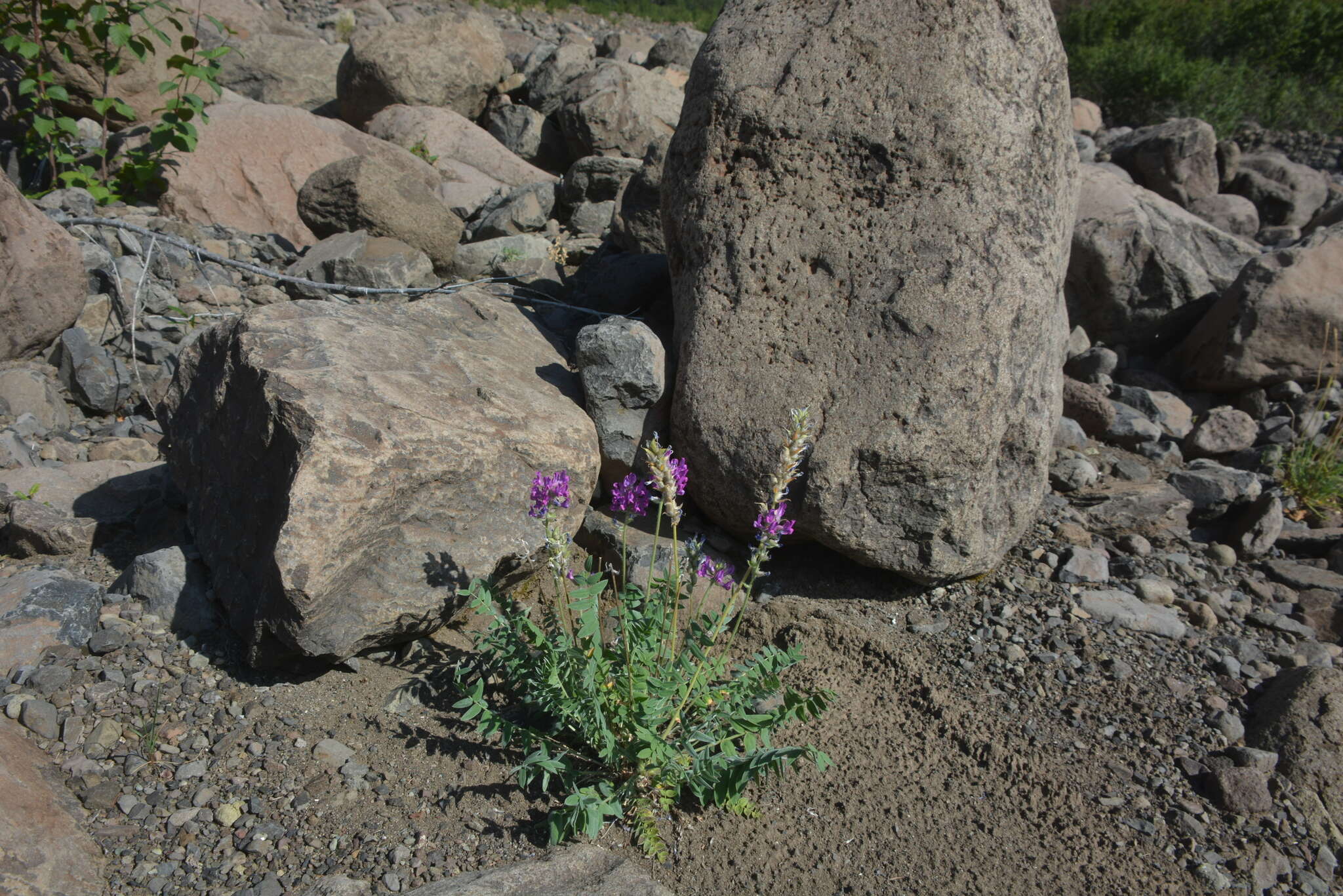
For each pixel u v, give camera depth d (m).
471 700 2.84
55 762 2.77
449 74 8.78
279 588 2.86
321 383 3.12
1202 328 5.73
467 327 4.03
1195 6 12.76
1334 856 2.97
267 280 5.44
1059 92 3.90
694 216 3.94
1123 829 3.00
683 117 4.09
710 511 3.92
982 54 3.70
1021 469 3.78
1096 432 5.32
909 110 3.68
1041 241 3.73
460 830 2.75
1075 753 3.26
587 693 2.81
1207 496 4.66
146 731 2.91
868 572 4.02
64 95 5.94
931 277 3.59
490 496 3.26
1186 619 3.99
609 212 6.81
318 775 2.85
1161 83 10.69
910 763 3.18
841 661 3.55
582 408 3.87
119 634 3.17
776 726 3.10
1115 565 4.27
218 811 2.70
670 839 2.82
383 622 3.06
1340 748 3.22
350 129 7.05
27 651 3.07
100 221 5.07
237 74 8.95
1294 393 5.39
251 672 3.16
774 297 3.75
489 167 7.96
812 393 3.62
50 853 2.42
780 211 3.79
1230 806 3.09
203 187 6.18
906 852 2.86
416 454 3.06
